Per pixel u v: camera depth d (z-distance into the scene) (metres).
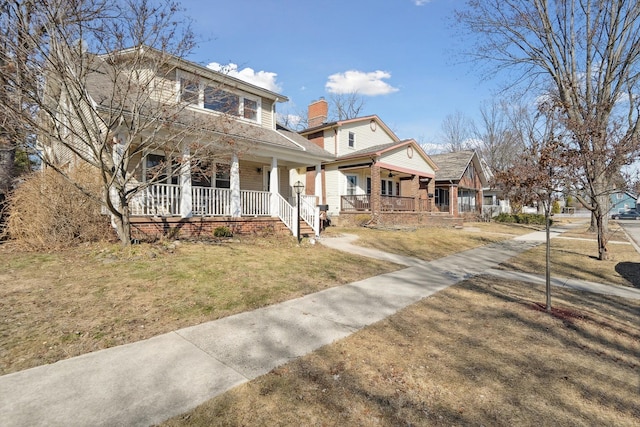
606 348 3.82
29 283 5.19
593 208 10.00
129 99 7.58
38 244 7.23
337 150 19.80
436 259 10.18
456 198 25.98
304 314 4.76
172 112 8.51
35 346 3.38
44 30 6.02
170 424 2.31
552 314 4.96
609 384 3.02
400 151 19.91
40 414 2.37
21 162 10.16
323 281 6.70
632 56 13.91
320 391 2.80
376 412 2.54
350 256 9.60
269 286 6.01
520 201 5.87
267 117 14.72
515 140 33.78
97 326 3.93
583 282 7.26
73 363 3.11
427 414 2.54
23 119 5.97
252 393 2.73
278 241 10.72
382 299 5.68
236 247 9.06
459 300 5.71
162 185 9.44
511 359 3.49
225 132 9.00
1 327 3.74
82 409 2.44
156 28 6.82
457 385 2.96
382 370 3.20
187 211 9.68
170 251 7.64
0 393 2.60
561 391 2.89
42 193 7.36
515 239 15.85
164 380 2.88
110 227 8.09
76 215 7.60
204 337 3.82
